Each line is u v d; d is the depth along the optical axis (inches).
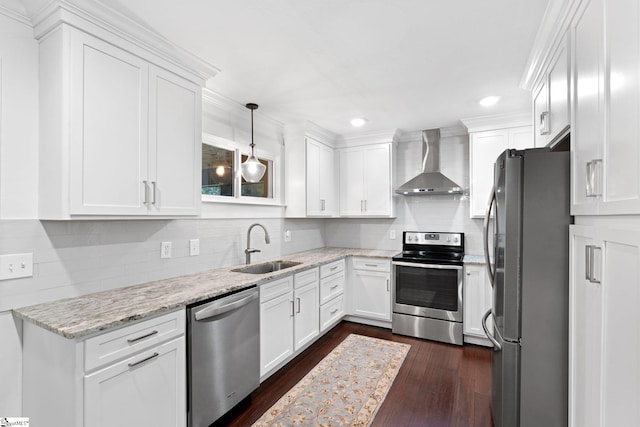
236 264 117.3
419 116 131.0
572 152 55.4
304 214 139.7
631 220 35.1
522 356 60.7
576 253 53.3
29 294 64.0
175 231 94.3
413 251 155.9
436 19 66.2
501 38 73.0
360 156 160.2
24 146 63.1
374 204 156.8
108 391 55.1
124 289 78.1
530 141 124.2
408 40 74.3
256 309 89.1
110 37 65.2
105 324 54.0
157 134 74.7
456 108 120.8
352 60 83.5
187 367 69.5
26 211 63.5
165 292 75.4
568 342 57.5
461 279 126.8
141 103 71.1
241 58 82.6
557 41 65.6
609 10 40.6
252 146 114.4
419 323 133.7
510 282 62.1
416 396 90.1
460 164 151.5
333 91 104.0
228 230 114.0
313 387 94.7
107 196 65.2
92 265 74.1
